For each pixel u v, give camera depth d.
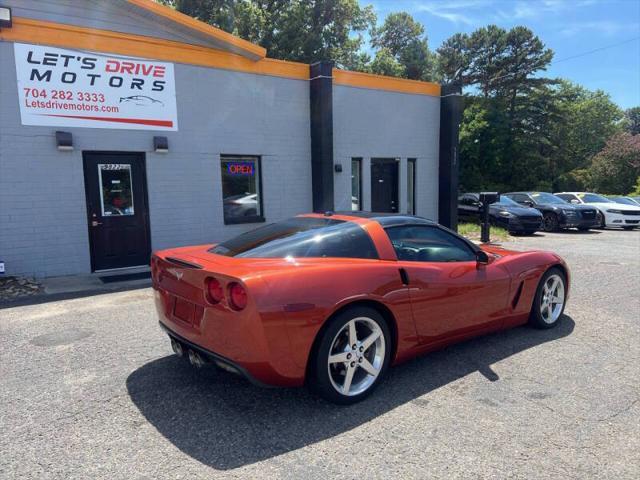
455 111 12.99
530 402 3.24
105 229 8.45
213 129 9.42
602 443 2.72
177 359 4.10
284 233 3.78
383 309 3.42
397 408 3.18
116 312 5.66
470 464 2.53
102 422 3.01
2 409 3.19
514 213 14.65
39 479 2.42
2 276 7.49
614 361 3.99
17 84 7.43
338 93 11.25
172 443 2.76
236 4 23.09
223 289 2.93
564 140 43.97
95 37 8.02
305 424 2.97
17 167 7.53
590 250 11.09
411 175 13.03
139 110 8.55
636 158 36.59
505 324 4.40
